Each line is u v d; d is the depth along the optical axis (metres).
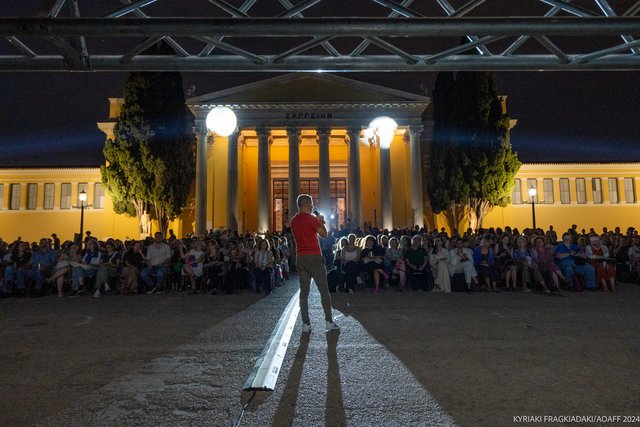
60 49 6.21
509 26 5.79
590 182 35.00
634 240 15.66
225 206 33.22
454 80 32.84
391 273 13.68
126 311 9.78
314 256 7.16
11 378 4.86
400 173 34.28
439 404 3.97
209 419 3.71
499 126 30.86
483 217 31.19
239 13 5.88
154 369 5.16
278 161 36.94
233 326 7.85
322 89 32.00
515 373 4.85
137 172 29.39
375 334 6.92
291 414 3.79
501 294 12.22
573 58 6.95
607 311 9.06
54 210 33.97
